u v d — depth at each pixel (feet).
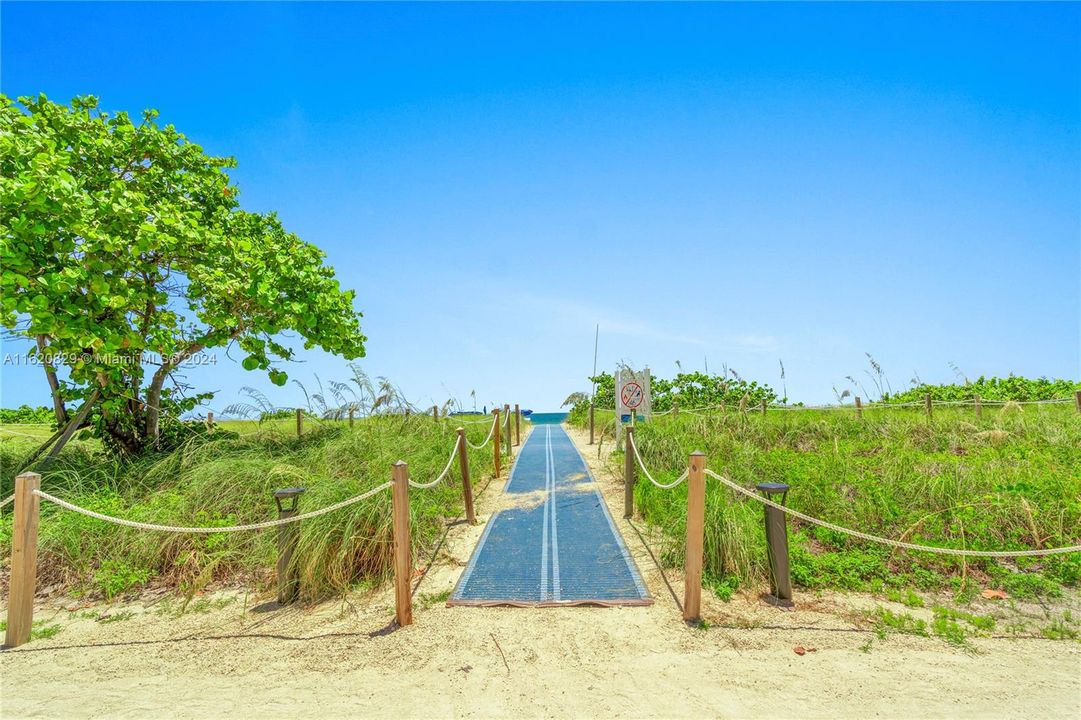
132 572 22.76
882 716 12.75
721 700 13.50
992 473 27.96
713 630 17.16
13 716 13.62
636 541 25.57
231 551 23.48
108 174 35.91
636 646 16.33
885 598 19.40
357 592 20.67
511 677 14.79
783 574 19.11
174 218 33.19
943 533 23.12
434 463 33.22
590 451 54.70
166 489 31.37
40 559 23.84
